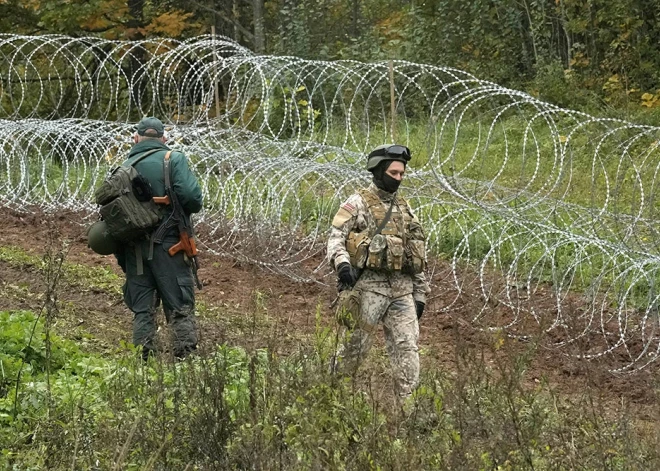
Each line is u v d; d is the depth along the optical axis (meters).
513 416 12.44
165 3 57.84
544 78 50.03
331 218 32.25
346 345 13.66
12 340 18.56
